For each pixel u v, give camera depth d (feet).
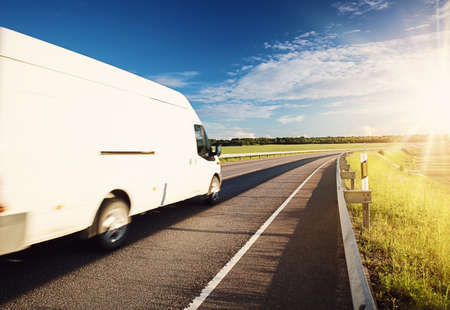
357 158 105.60
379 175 51.83
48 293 10.83
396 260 13.19
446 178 97.76
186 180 22.53
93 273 12.59
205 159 25.94
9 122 10.34
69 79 12.74
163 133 19.58
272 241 16.94
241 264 13.58
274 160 112.06
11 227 10.27
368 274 11.67
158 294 10.80
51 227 11.74
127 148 16.05
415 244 15.29
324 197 32.12
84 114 13.37
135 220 21.97
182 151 22.02
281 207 26.73
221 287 11.35
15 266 13.30
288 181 46.91
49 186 11.64
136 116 16.96
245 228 19.72
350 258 10.81
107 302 10.22
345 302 10.23
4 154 10.16
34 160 11.09
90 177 13.56
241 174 58.44
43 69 11.64
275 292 10.96
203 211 25.11
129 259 14.20
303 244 16.39
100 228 14.52
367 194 17.28
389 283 10.78
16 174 10.49
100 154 14.16
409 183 46.52
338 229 19.43
